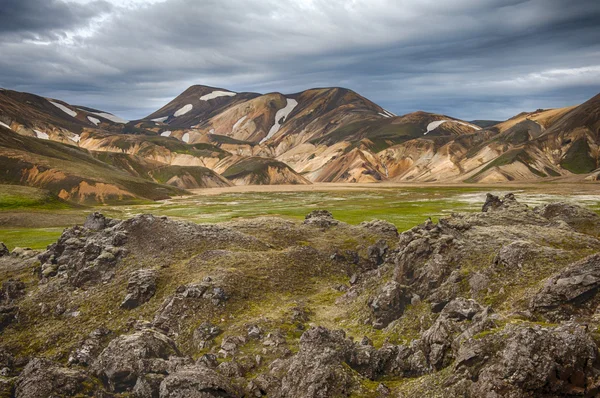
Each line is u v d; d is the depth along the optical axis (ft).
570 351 88.63
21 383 119.96
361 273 221.25
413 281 171.73
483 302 141.90
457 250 176.14
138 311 187.21
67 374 122.62
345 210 545.03
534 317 118.62
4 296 209.26
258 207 640.17
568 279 122.72
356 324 163.43
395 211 520.42
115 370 126.41
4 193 591.78
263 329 161.17
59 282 214.07
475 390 90.84
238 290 194.90
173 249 238.68
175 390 109.60
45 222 472.44
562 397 85.66
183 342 164.45
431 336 119.44
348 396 104.88
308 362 114.01
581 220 245.04
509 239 182.09
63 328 181.27
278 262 228.22
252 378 123.95
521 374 86.99
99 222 270.67
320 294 205.46
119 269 220.64
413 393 102.22
